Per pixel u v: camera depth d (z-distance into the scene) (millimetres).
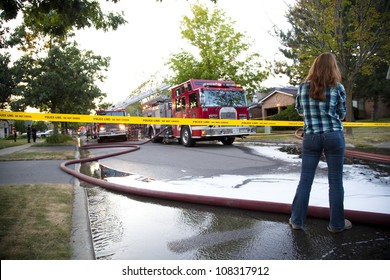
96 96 23188
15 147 19953
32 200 4602
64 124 33906
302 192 3367
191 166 8188
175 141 16172
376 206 3977
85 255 2857
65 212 4070
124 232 3564
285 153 9906
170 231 3543
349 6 13172
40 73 20359
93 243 3262
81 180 6656
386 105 28984
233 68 21984
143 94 25562
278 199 4496
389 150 9289
